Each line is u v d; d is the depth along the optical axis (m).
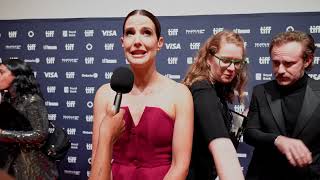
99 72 2.74
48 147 2.16
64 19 2.79
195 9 2.57
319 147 1.37
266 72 2.45
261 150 1.46
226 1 2.51
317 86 1.40
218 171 0.97
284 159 1.38
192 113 1.13
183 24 2.58
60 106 2.82
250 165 1.51
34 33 2.85
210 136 1.04
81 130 2.79
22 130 2.05
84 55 2.76
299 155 1.19
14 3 2.88
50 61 2.83
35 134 1.99
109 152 0.79
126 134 1.11
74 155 2.80
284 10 2.43
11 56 2.89
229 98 1.49
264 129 1.45
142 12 1.12
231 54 1.35
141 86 1.16
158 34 1.14
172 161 1.12
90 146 2.78
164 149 1.12
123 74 1.00
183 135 1.10
